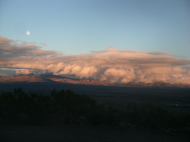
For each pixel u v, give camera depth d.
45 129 11.70
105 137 10.17
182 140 10.15
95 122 14.46
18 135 9.60
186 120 13.88
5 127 11.80
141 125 14.05
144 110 14.40
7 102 13.81
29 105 14.16
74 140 9.16
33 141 8.58
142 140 9.77
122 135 10.92
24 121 13.87
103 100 87.94
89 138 9.75
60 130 11.60
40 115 13.98
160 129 13.41
